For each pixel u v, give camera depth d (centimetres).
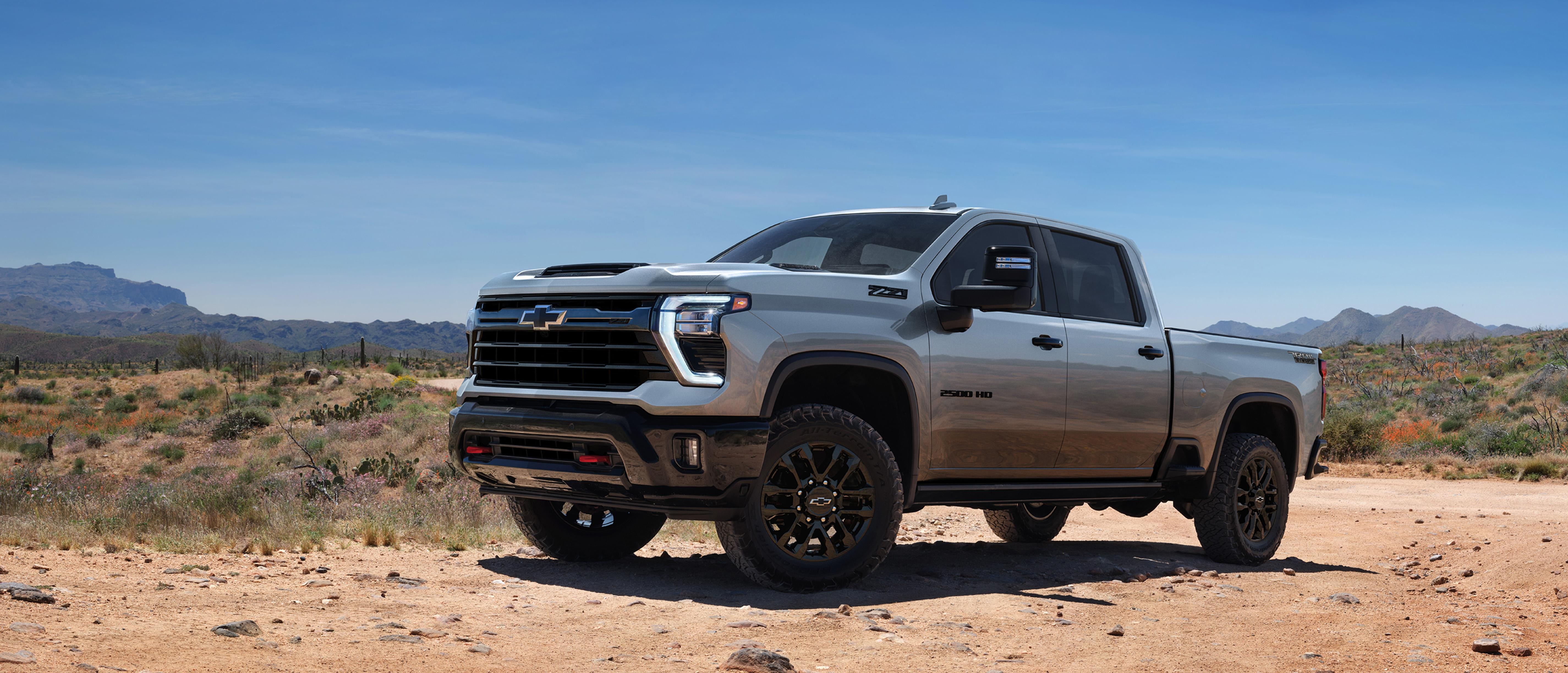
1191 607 554
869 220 646
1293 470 827
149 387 5156
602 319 516
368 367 5547
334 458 2575
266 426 3534
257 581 529
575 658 377
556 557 656
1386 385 5194
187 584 500
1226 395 744
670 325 496
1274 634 486
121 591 465
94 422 4303
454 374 6475
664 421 495
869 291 550
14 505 880
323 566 603
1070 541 962
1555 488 1953
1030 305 553
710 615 468
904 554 754
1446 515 1350
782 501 530
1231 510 754
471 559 664
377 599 487
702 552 754
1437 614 575
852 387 580
